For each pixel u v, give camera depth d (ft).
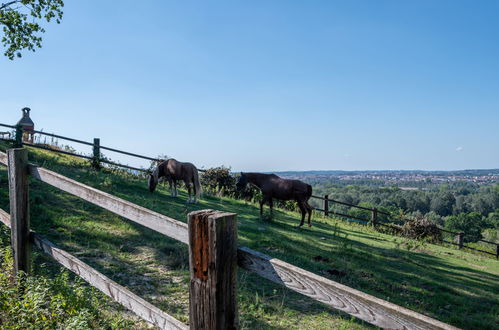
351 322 15.70
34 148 49.11
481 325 18.01
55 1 59.36
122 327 12.01
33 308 10.45
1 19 57.06
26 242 12.83
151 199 37.50
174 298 15.85
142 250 21.65
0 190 27.48
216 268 6.10
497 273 34.99
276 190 41.16
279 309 16.19
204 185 57.72
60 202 28.25
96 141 48.73
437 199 479.41
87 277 10.46
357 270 24.08
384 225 58.39
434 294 21.98
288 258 24.06
